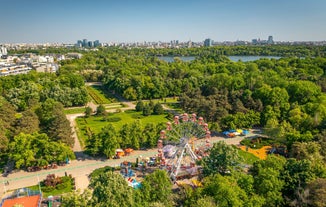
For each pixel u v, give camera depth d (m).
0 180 85.06
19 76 197.75
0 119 106.31
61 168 92.56
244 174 72.19
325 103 122.00
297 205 61.94
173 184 82.56
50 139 96.31
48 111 124.00
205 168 78.56
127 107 169.50
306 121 106.94
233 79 174.12
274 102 135.62
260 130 128.12
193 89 172.25
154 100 187.50
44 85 181.62
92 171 90.38
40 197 73.38
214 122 123.38
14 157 87.94
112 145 97.50
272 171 67.94
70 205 54.12
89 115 147.38
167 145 101.94
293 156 86.31
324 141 87.94
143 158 98.56
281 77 187.50
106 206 51.84
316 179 63.06
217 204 58.88
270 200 62.84
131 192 56.88
